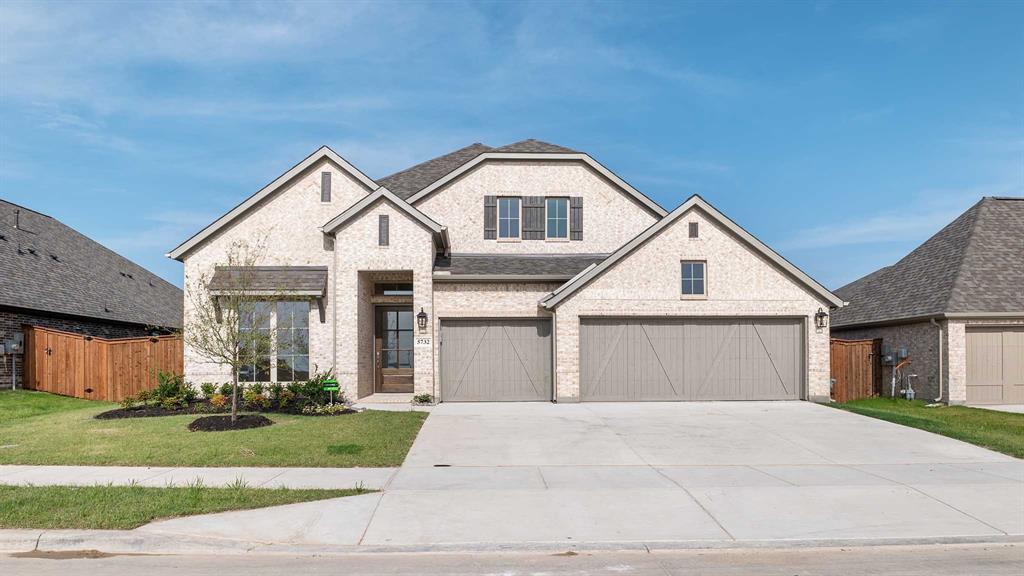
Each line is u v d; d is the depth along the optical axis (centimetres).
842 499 862
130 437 1205
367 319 1950
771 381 1866
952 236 2200
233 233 1883
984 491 906
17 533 686
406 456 1123
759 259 1866
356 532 718
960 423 1524
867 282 2677
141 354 1886
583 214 2150
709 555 673
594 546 684
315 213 1898
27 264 2283
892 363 2064
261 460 1045
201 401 1684
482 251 2127
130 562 641
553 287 1895
